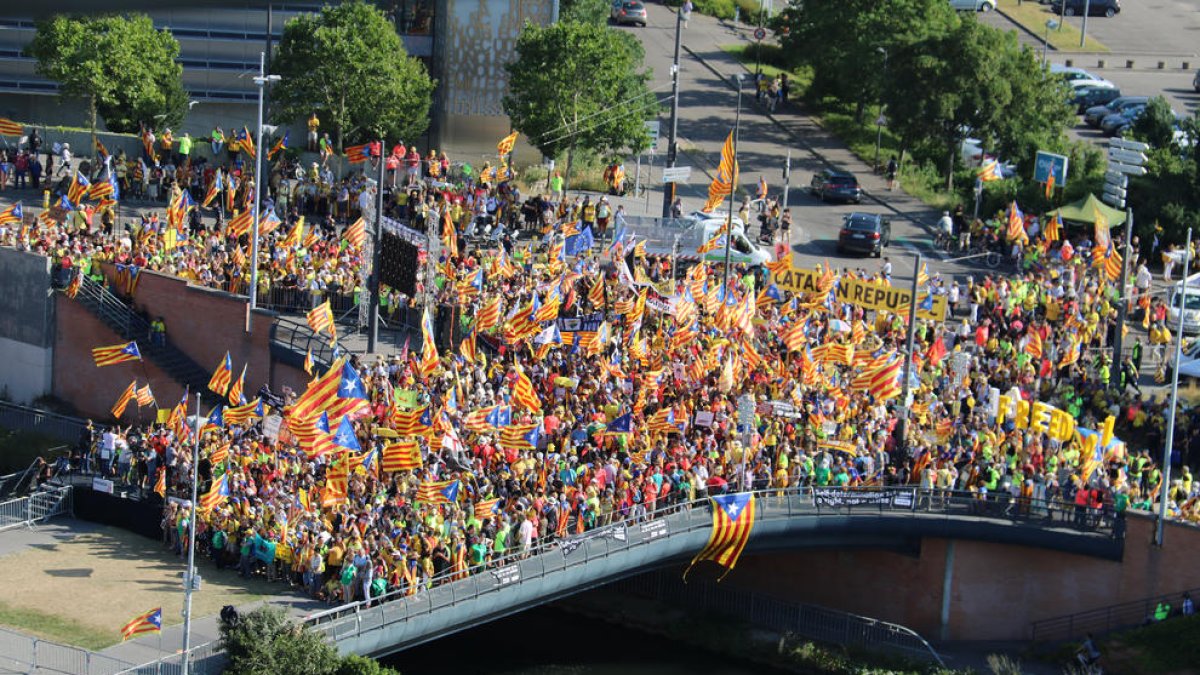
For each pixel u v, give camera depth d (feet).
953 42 521.24
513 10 507.30
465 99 513.04
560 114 470.39
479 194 423.64
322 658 225.56
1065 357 356.38
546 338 308.40
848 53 567.18
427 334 300.40
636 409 297.74
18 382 386.52
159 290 367.45
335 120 472.03
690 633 311.88
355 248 373.81
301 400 249.96
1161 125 537.65
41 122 522.06
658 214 469.57
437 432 268.41
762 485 292.61
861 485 299.99
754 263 419.33
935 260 464.24
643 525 273.75
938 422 313.12
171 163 455.22
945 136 527.81
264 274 364.17
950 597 306.76
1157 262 481.87
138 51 472.85
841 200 509.35
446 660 292.61
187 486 282.56
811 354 322.14
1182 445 336.29
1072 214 470.39
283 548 257.96
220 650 226.38
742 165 537.24
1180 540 289.33
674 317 341.62
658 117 568.82
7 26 510.99
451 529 252.83
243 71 528.22
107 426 358.64
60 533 284.20
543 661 297.74
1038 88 534.37
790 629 309.83
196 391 353.10
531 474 268.82
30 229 390.83
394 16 513.04
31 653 227.81
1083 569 300.61
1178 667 277.23
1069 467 306.35
